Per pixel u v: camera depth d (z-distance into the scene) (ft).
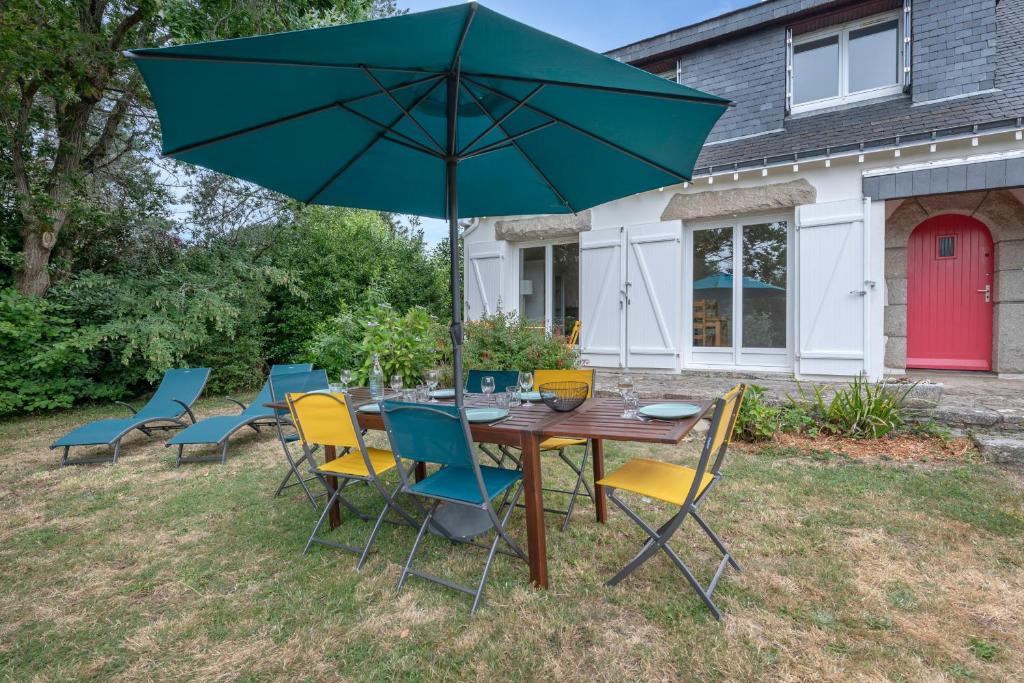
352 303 35.76
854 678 6.06
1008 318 21.16
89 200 26.43
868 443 15.06
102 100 26.30
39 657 6.80
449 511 11.17
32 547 9.99
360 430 8.91
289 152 9.75
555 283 29.96
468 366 21.61
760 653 6.52
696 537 9.71
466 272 31.86
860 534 9.68
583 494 12.10
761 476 12.85
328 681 6.28
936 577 8.18
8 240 23.94
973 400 16.34
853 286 20.63
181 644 7.02
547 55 6.89
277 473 14.58
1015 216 20.99
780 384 20.85
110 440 15.44
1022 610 7.29
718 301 24.77
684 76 28.12
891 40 23.71
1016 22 24.36
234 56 6.54
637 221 25.93
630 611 7.48
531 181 12.21
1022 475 12.56
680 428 7.77
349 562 9.18
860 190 20.59
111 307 25.46
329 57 6.87
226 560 9.35
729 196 23.43
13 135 23.06
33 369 22.77
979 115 19.13
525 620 7.32
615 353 26.48
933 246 22.81
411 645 6.87
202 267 29.58
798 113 25.50
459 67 7.63
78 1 22.97
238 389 30.27
